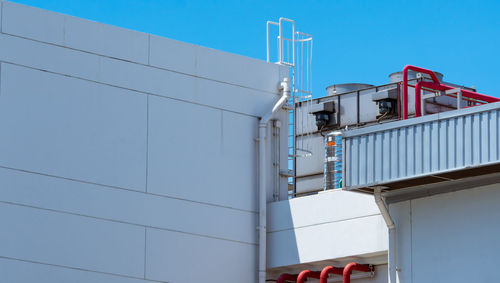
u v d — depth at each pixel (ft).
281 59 91.04
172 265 78.38
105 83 77.10
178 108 81.30
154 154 79.00
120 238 75.72
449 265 66.69
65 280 72.18
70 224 73.20
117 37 78.48
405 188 69.67
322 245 80.28
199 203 81.10
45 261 71.36
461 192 66.74
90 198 74.64
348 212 78.74
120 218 76.02
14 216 70.38
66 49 75.41
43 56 74.02
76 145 74.64
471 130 62.44
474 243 65.46
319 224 80.94
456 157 62.90
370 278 78.07
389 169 66.49
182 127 81.25
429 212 68.49
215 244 81.41
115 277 74.90
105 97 76.95
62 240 72.54
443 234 67.41
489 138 61.36
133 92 78.69
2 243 69.46
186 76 82.33
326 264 81.30
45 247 71.56
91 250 73.92
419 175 64.59
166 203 79.00
